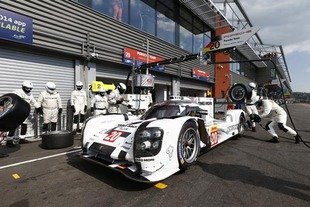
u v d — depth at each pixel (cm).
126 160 326
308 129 911
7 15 603
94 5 873
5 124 461
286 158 459
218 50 867
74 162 423
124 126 405
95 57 838
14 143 553
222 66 1998
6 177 353
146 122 334
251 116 656
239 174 365
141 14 1119
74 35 786
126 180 339
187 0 1344
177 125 348
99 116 439
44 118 653
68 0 765
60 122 770
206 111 484
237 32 840
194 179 343
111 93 772
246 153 495
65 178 347
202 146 419
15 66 654
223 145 571
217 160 439
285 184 329
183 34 1480
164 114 440
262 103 627
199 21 1666
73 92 746
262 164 417
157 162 309
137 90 884
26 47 673
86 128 405
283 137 698
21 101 483
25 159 445
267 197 288
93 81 791
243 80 2777
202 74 1661
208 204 270
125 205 266
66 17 760
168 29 1331
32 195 293
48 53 730
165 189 309
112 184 325
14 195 293
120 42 973
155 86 1359
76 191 303
